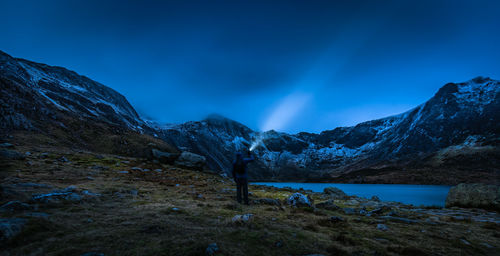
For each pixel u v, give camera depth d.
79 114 119.44
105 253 3.63
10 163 16.16
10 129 47.75
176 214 6.64
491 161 174.38
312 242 4.80
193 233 4.86
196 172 34.12
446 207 15.71
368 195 50.75
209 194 12.59
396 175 182.62
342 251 4.32
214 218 6.43
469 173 155.88
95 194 8.98
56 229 4.67
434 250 4.93
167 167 32.62
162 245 4.07
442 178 153.25
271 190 21.14
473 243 5.72
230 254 3.87
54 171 15.37
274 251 4.15
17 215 5.20
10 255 3.45
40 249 3.69
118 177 16.55
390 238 5.64
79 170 17.53
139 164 29.39
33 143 41.25
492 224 8.39
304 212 8.72
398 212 10.62
